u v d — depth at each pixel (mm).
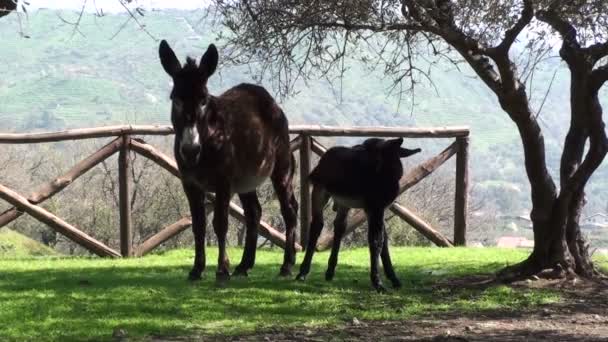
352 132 11312
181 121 6930
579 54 7930
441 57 8391
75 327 5672
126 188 10617
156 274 8523
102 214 18766
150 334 5621
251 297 7051
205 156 7309
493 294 7602
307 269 8133
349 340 5652
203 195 7762
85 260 10219
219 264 7789
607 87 9234
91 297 6816
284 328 5980
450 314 6754
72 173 10414
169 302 6688
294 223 8648
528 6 7094
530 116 7852
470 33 7648
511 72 7551
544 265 8281
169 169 10742
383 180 7508
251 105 8039
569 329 6195
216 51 7066
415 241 16391
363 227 16016
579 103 8195
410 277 8609
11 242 16938
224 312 6422
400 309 6824
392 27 7438
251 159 7895
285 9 7109
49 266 9422
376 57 7945
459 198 11898
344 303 7000
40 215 10375
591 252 11023
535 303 7234
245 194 8523
